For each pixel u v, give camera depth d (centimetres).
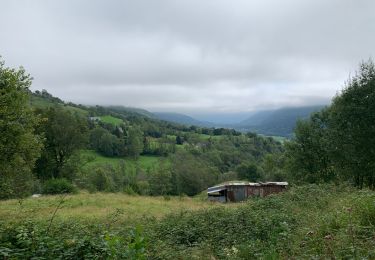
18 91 2700
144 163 11425
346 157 2773
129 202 3164
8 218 1541
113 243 701
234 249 965
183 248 1076
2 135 2505
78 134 6072
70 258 778
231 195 4566
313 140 4369
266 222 1205
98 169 7106
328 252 738
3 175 2620
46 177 5916
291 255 825
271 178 7494
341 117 2806
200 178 8112
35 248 806
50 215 1961
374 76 2709
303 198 1817
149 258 873
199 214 1606
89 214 2197
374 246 737
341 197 1563
